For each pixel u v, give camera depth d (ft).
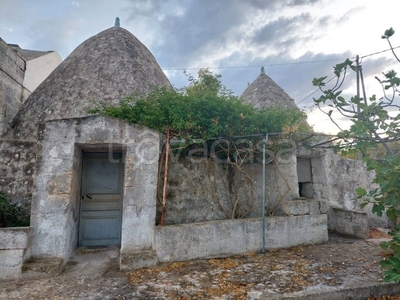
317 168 27.12
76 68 25.21
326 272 14.32
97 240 18.58
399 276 9.86
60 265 14.05
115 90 23.81
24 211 17.72
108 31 29.86
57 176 14.97
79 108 22.11
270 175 23.02
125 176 15.64
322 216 20.45
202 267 14.94
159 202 17.81
